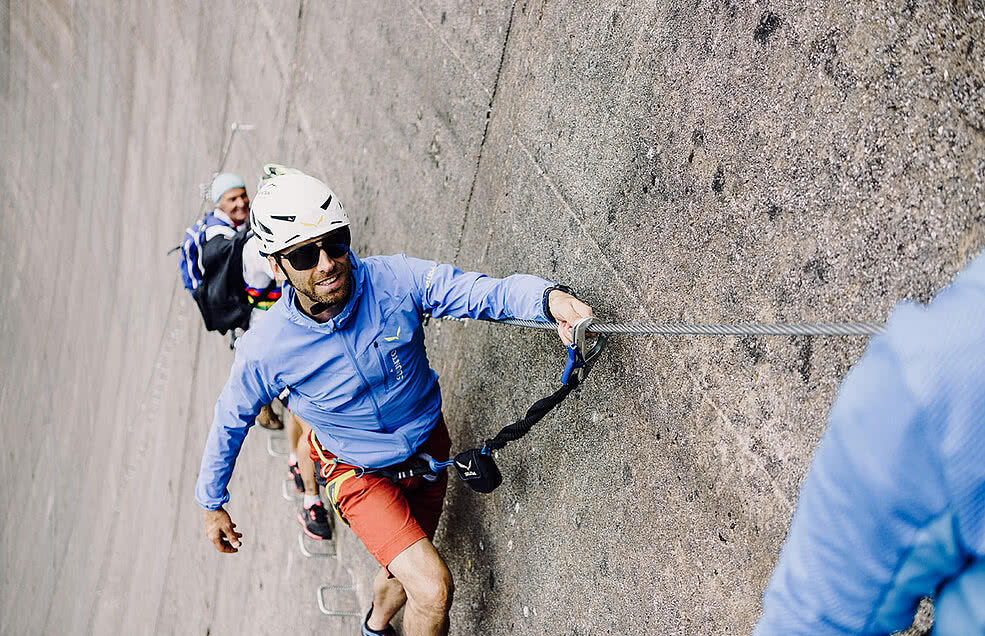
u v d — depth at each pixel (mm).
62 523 9422
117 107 10297
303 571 4926
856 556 1523
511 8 3434
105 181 10344
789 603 1657
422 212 4180
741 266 2023
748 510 1973
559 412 2820
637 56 2480
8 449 11422
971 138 1463
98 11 10938
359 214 5043
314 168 5832
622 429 2480
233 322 4047
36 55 12445
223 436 2896
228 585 5770
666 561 2268
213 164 7762
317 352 2723
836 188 1751
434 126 4137
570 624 2725
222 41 7949
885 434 1459
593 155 2697
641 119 2443
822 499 1572
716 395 2088
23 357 11648
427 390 2957
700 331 1918
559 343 2840
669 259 2295
